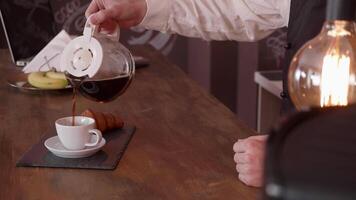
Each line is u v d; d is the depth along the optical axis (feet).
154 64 7.80
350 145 1.33
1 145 4.55
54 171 4.01
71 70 4.25
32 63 6.89
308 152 1.28
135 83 6.69
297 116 1.49
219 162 4.19
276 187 1.16
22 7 8.04
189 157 4.30
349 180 1.19
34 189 3.71
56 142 4.43
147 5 5.59
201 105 5.79
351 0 2.52
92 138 4.42
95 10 5.18
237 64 12.04
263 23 6.10
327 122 1.45
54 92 6.21
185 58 12.49
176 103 5.87
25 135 4.81
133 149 4.49
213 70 12.00
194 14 6.08
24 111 5.56
